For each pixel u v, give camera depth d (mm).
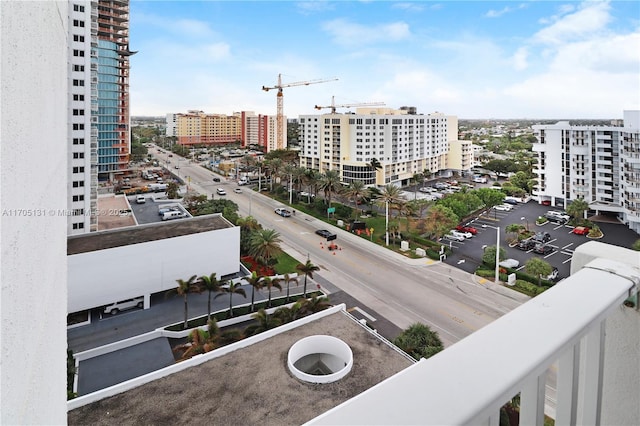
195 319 21672
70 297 20938
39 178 1346
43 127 1435
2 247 827
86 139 29547
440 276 28125
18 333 968
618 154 43719
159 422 10523
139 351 18953
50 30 1613
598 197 45906
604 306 1505
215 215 30266
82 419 10562
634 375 1746
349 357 13211
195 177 75688
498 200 45500
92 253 21438
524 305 1519
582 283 1654
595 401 1584
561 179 49750
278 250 27594
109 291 22062
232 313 22219
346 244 35594
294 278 23562
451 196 44250
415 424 932
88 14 29094
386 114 64562
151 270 23438
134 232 25750
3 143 862
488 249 29312
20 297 1007
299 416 10836
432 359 1193
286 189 58500
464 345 1264
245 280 27000
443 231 33688
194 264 25234
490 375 1119
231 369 12711
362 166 58312
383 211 47938
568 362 1421
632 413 1766
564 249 34438
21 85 1068
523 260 31703
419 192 59156
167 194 56719
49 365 1502
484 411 1022
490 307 23344
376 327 21031
